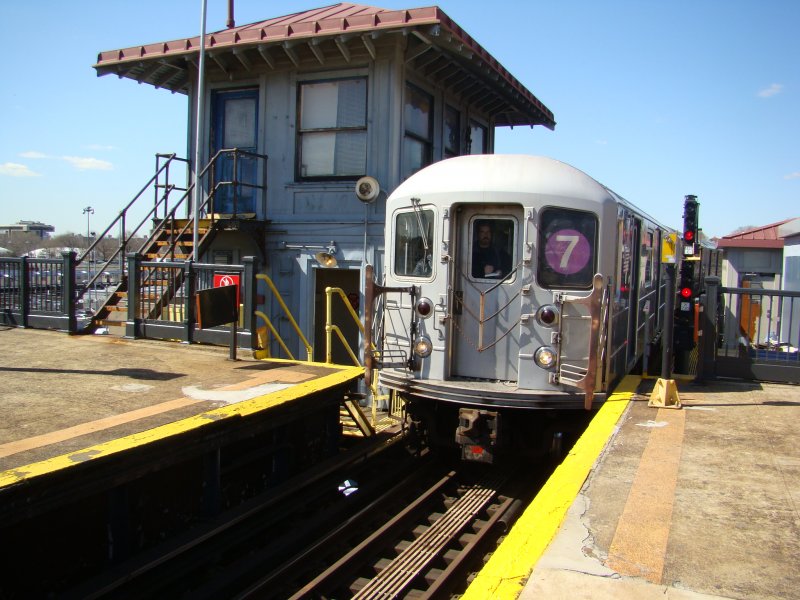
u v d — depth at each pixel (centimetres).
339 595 508
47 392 644
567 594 330
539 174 693
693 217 755
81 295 1038
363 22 1062
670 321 695
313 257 1196
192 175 1301
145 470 506
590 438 578
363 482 750
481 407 680
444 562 550
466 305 717
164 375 736
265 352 872
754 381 834
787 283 1775
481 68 1227
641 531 397
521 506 669
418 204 732
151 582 486
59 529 468
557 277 685
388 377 748
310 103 1198
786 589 334
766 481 478
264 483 702
